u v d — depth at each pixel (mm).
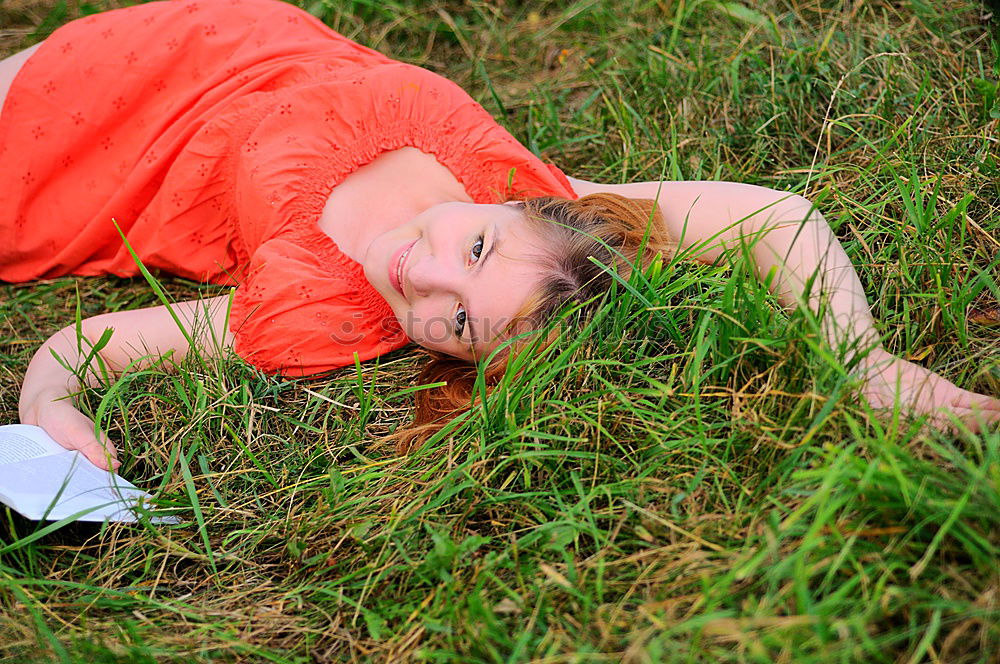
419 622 1699
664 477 1864
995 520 1499
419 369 2404
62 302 2699
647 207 2248
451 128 2449
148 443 2168
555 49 3520
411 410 2293
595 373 1974
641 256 2033
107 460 2064
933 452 1690
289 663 1686
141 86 2594
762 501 1713
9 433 2092
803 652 1433
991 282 1911
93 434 2121
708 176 2734
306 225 2387
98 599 1824
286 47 2629
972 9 2947
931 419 1721
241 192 2447
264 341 2322
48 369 2258
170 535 1987
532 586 1689
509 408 1944
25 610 1783
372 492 2004
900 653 1466
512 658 1512
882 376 1807
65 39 2627
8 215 2643
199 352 2305
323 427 2219
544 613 1642
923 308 2049
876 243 2318
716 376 1957
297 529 1942
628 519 1787
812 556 1570
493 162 2438
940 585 1497
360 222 2426
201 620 1790
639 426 1923
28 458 2021
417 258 2166
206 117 2518
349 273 2363
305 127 2449
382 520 1923
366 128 2445
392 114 2443
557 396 1994
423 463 2041
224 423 2186
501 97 3314
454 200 2420
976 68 2789
